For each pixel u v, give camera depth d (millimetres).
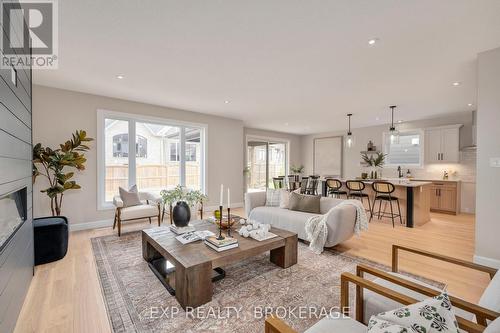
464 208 5781
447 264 2752
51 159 3447
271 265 2725
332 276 2461
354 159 7910
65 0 1784
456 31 2180
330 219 3051
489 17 1961
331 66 2977
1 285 1440
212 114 5793
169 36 2295
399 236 3846
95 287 2219
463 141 5773
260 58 2762
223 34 2260
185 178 5477
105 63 2896
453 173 5938
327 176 8469
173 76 3320
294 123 6961
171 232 2764
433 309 880
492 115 2572
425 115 5836
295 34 2256
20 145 1939
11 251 1661
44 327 1689
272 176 8625
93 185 4188
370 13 1931
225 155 6164
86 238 3613
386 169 7070
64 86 3764
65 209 3955
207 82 3555
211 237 2412
